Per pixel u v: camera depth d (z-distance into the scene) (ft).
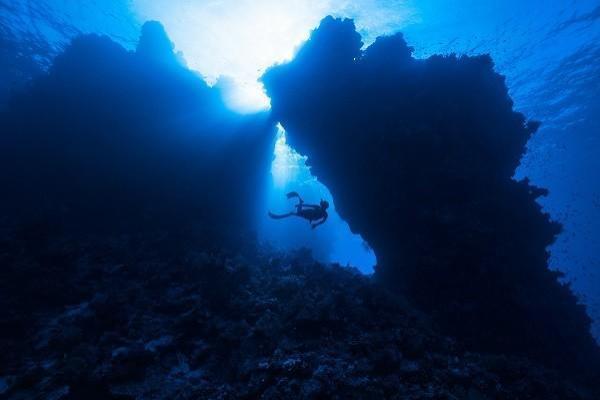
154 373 17.51
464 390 18.94
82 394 15.55
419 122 33.88
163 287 26.18
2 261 24.49
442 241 31.63
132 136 44.70
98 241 32.22
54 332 19.58
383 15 48.60
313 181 86.38
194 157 46.19
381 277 39.14
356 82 38.32
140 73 47.03
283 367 17.30
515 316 29.04
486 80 35.24
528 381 21.35
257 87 54.80
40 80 47.09
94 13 53.72
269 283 28.32
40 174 41.04
